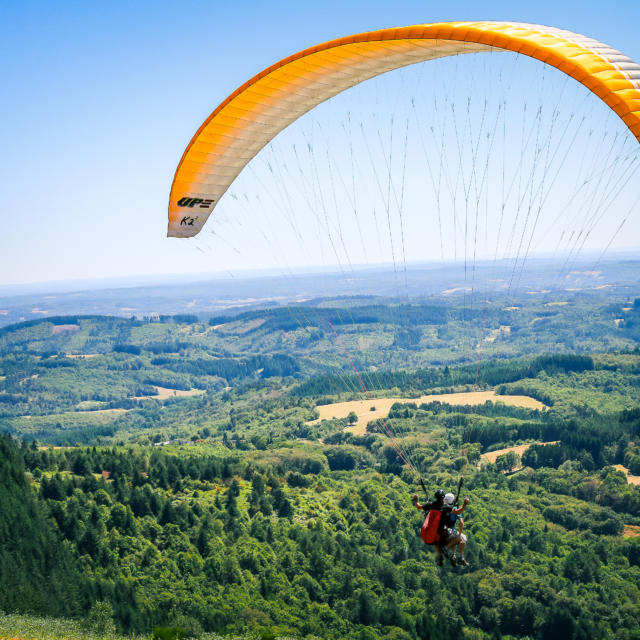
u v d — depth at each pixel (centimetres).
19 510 8675
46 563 7919
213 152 1761
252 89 1546
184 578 9181
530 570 9694
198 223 1998
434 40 1160
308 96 1644
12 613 6225
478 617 9000
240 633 7694
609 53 945
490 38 1045
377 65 1452
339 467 16500
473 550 10112
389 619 8656
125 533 10088
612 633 8431
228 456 16950
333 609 9000
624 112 848
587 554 10056
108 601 7094
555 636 8594
